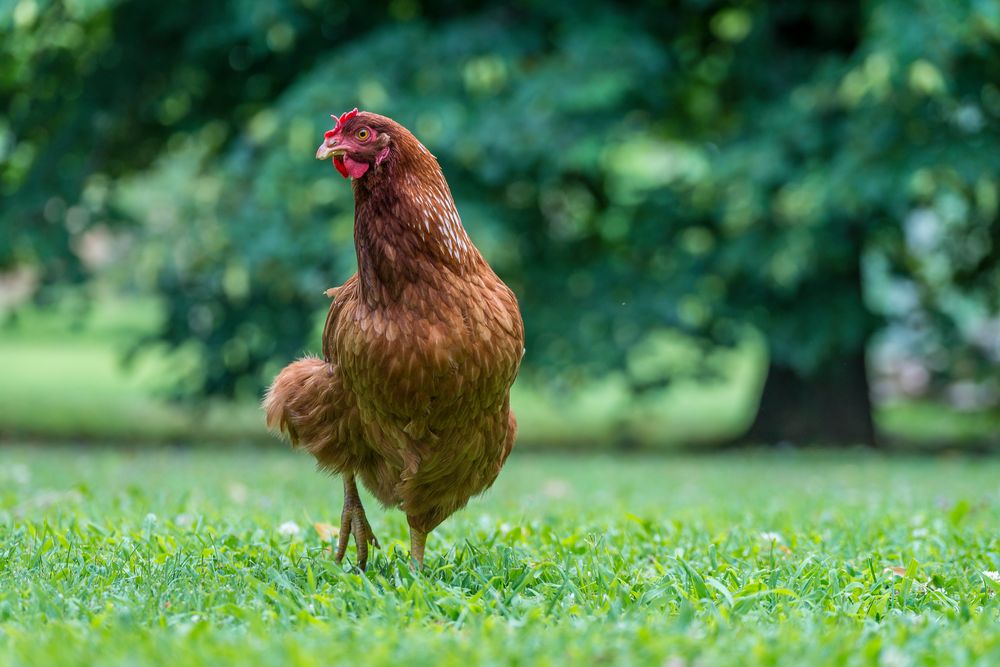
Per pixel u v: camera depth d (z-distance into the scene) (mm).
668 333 25000
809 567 8930
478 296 8156
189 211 24125
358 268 8188
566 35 22891
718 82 25531
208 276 24625
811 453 25156
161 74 25188
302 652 6023
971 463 22156
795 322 24250
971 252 26891
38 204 23891
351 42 24297
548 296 24812
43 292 24719
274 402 8945
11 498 12867
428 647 6266
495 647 6254
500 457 8992
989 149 21828
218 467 18594
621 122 23125
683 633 6746
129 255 29031
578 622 7043
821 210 21922
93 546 9430
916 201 23844
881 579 8477
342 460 8914
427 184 8055
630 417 33625
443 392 8047
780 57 24391
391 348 7957
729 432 32375
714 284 24797
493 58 22578
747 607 7547
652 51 22609
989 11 20109
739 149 22734
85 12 22328
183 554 9078
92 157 25062
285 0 22266
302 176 21984
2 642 6527
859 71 21234
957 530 11109
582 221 26609
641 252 25078
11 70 23781
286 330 25188
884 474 19156
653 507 13602
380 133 7980
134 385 42656
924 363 28578
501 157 22469
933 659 6199
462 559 9312
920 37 20125
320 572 8742
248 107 26359
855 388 27562
